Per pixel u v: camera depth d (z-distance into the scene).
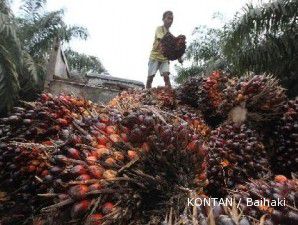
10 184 1.80
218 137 2.03
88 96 4.34
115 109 1.90
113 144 1.45
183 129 1.46
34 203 1.69
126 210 1.32
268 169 1.93
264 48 6.86
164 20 5.71
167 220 1.31
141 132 1.43
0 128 2.02
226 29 7.32
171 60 5.57
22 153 1.72
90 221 1.28
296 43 6.73
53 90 4.38
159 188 1.36
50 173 1.44
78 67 16.22
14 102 9.34
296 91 6.85
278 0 6.76
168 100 3.09
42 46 13.41
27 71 11.40
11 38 9.56
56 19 13.60
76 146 1.49
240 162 1.88
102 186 1.33
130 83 6.48
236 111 2.37
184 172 1.43
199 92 2.85
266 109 2.35
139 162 1.42
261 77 2.43
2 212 1.76
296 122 2.29
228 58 7.20
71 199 1.31
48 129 1.94
